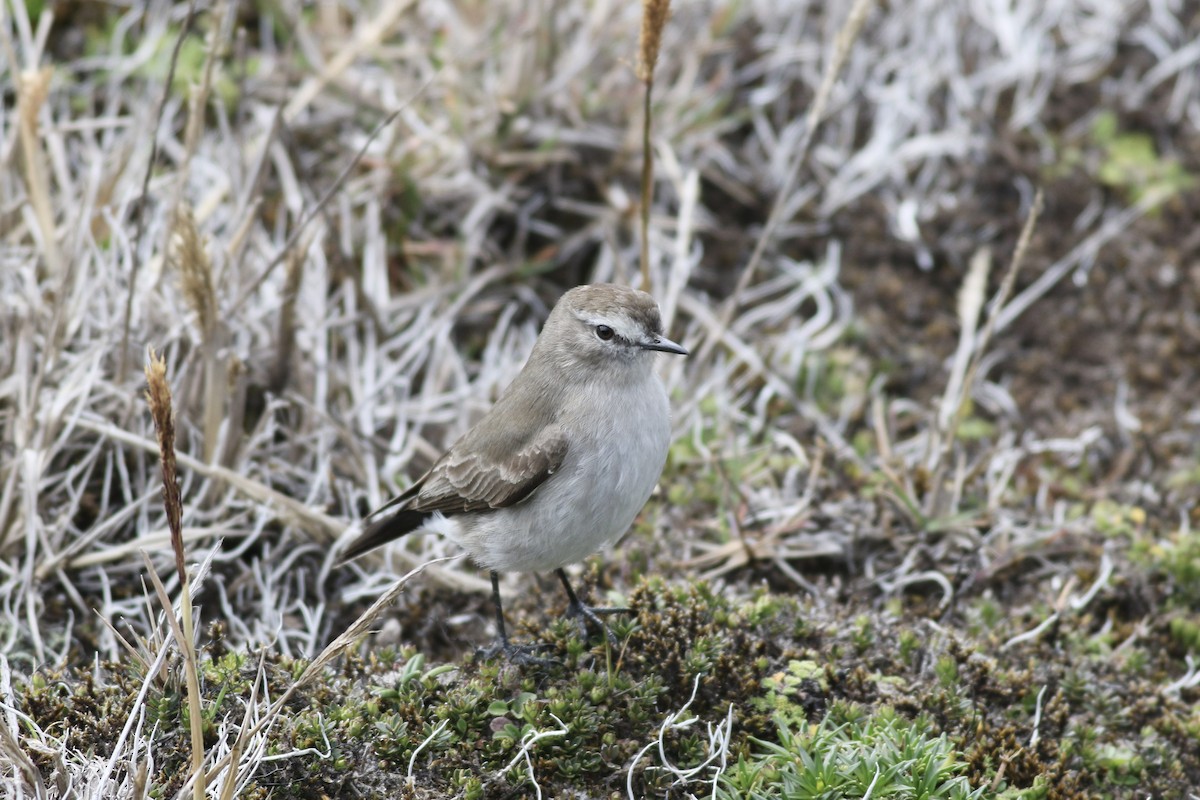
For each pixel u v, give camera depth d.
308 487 11.45
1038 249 14.99
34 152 11.70
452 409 12.72
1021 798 8.32
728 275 14.87
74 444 10.94
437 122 14.66
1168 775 9.07
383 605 7.14
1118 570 11.15
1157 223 15.25
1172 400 13.73
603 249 14.55
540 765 8.20
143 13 15.16
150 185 13.18
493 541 9.27
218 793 7.58
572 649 8.95
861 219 15.23
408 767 8.14
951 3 16.55
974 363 11.30
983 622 10.41
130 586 10.45
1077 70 16.52
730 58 16.17
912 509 11.33
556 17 15.05
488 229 14.66
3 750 7.66
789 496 11.75
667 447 9.30
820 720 8.78
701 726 8.62
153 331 11.66
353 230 13.88
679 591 9.43
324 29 15.18
